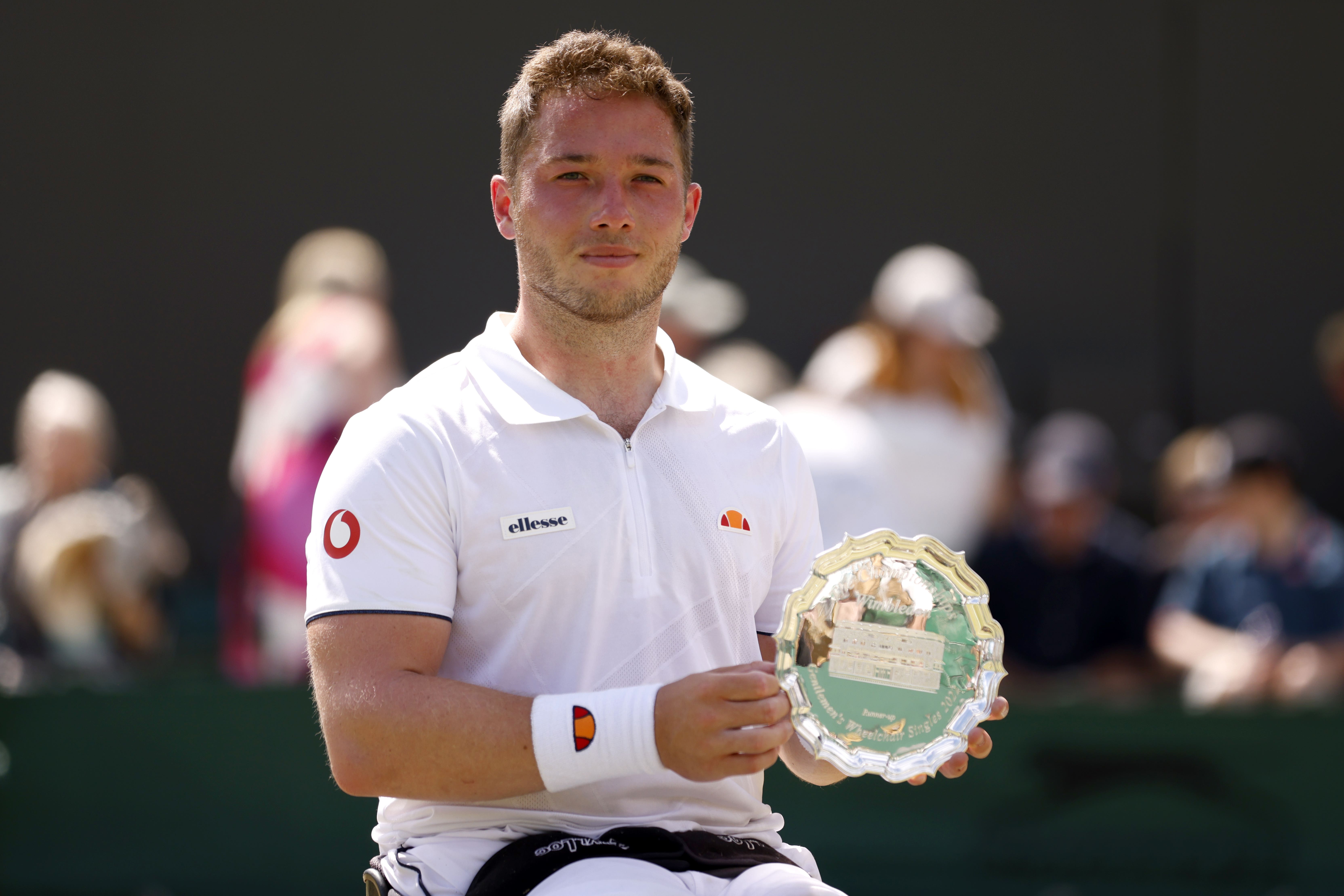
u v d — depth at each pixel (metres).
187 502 29.70
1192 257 30.02
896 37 29.77
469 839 7.68
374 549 7.34
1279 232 29.89
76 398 20.50
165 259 29.62
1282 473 18.19
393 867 7.75
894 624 7.60
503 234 8.34
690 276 19.72
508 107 8.01
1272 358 30.00
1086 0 29.73
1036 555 18.89
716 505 7.95
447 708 7.04
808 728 7.35
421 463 7.46
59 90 29.33
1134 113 29.89
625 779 7.73
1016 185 29.95
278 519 17.12
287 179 29.62
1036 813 15.89
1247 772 15.76
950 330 17.34
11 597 19.48
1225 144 29.89
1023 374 30.14
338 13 29.48
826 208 29.94
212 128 29.52
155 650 20.92
